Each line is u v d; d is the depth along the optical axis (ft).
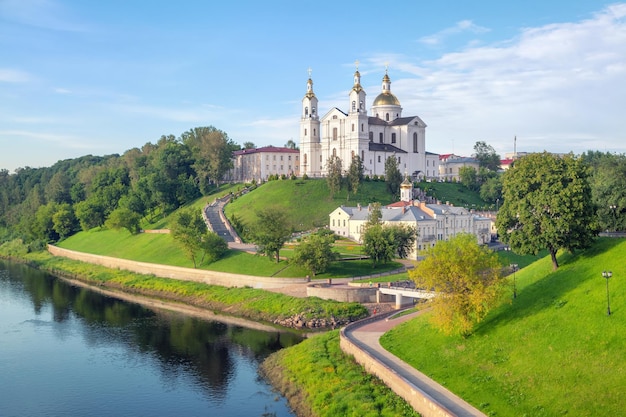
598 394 179.01
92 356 322.96
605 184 351.67
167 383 279.69
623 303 215.92
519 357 215.51
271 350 326.03
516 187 291.99
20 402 261.65
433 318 250.37
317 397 236.43
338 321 379.14
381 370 236.63
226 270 497.87
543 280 272.10
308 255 453.99
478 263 248.11
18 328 382.42
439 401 200.75
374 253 470.80
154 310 437.17
